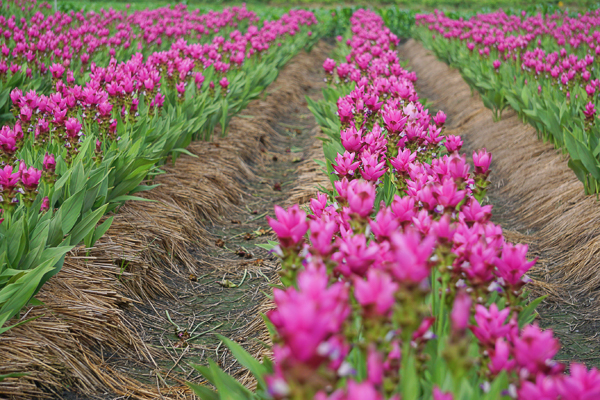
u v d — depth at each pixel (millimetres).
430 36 14352
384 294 1184
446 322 1841
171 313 3668
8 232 2822
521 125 6844
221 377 1822
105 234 3912
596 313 3506
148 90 4965
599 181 4422
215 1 32344
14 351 2621
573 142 4547
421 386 1682
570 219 4484
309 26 16234
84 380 2764
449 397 1270
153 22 12445
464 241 1718
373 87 5059
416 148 3291
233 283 4102
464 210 1924
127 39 8367
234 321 3590
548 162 5605
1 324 2344
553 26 11406
